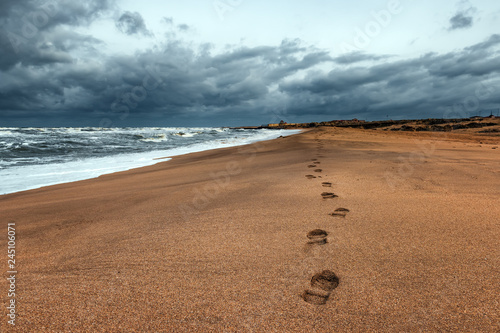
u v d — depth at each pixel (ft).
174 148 55.31
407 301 5.61
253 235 9.20
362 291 5.99
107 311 5.57
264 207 12.21
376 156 27.02
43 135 82.17
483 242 8.00
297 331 4.92
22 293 6.24
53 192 18.61
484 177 16.46
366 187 14.85
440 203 11.67
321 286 6.23
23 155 41.88
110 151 49.47
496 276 6.33
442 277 6.38
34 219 12.19
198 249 8.29
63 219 12.05
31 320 5.33
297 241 8.62
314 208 11.75
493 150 33.78
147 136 95.25
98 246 8.83
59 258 8.07
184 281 6.59
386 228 9.29
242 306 5.62
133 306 5.71
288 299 5.81
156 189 17.79
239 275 6.78
